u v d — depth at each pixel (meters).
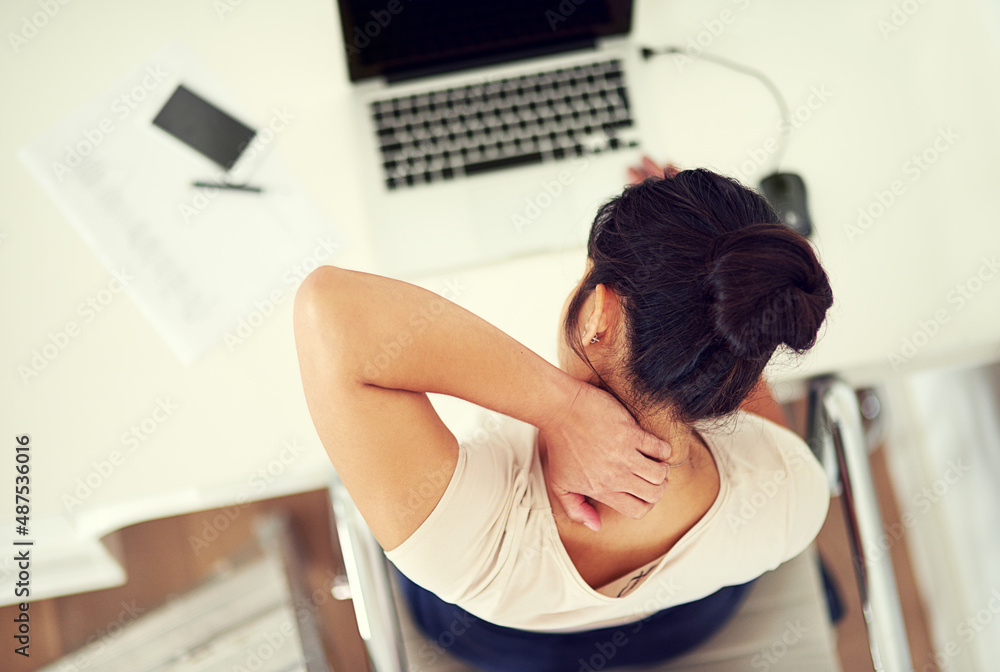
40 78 1.00
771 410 0.86
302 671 1.31
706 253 0.51
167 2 1.02
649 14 1.05
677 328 0.53
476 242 0.97
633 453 0.60
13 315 0.94
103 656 1.37
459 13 0.98
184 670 1.32
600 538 0.67
